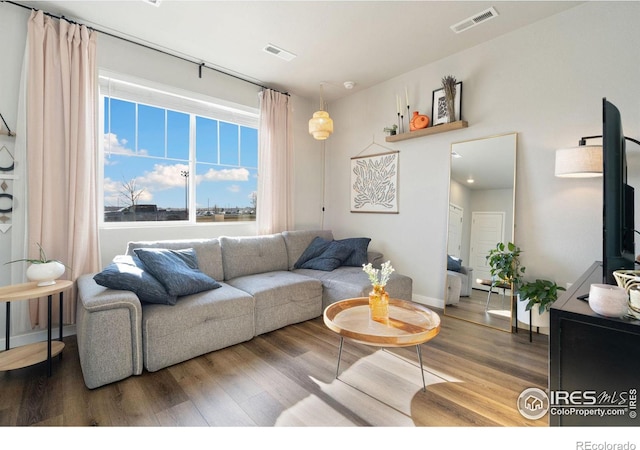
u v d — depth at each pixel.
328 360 2.21
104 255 2.80
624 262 1.51
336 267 3.50
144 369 2.03
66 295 2.48
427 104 3.39
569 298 1.18
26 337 2.43
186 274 2.38
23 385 1.84
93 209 2.61
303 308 2.95
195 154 3.46
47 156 2.38
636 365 0.89
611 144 1.31
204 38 2.83
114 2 2.34
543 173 2.60
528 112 2.67
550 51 2.54
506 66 2.79
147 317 2.00
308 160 4.47
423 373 1.96
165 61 3.10
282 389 1.84
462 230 3.11
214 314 2.28
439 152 3.32
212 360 2.20
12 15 2.33
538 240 2.63
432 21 2.58
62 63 2.42
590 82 2.35
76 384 1.86
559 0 2.34
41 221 2.36
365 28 2.68
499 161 2.82
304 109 4.39
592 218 2.37
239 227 3.75
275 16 2.51
